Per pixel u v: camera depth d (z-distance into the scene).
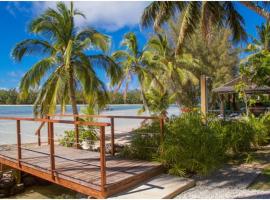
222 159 7.47
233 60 26.17
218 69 25.83
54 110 11.66
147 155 7.25
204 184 5.91
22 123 26.72
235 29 13.12
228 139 8.09
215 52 26.19
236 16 12.80
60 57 12.51
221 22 12.71
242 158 7.91
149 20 13.56
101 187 5.19
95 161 7.18
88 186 5.44
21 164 7.29
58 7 12.36
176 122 7.44
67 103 13.30
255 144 9.45
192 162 6.42
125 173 5.95
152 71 21.02
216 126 8.38
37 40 12.17
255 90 13.69
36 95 12.41
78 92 13.07
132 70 20.42
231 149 8.38
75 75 12.52
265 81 11.01
